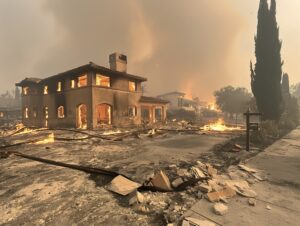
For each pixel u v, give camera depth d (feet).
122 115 78.84
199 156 26.63
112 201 13.79
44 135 52.01
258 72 63.72
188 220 10.89
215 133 54.29
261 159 24.49
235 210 12.10
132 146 35.60
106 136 47.78
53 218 11.67
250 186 15.80
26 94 94.48
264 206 12.55
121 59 82.79
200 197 14.02
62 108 78.79
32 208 12.90
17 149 33.42
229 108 181.16
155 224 11.00
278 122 63.52
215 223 10.75
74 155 28.48
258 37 64.03
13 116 155.63
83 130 63.21
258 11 64.59
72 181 17.78
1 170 21.44
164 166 21.84
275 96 61.52
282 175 18.37
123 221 11.29
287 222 10.73
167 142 39.75
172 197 14.19
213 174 18.33
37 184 17.10
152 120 101.65
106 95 71.72
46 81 84.58
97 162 24.34
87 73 67.36
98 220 11.41
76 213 12.21
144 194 14.65
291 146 33.45
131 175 19.01
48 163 24.31
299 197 13.78
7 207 13.08
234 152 28.86
